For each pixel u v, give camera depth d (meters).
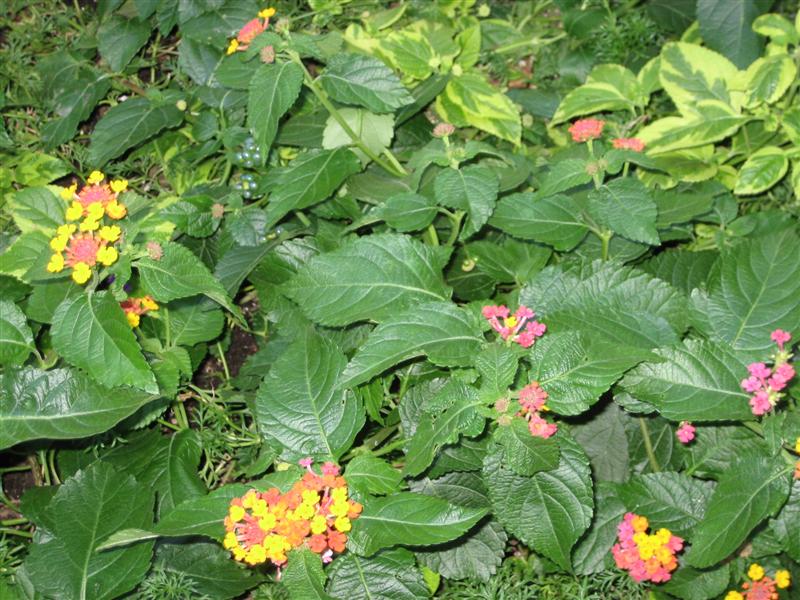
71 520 0.47
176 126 0.66
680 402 0.45
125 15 0.71
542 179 0.57
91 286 0.45
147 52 0.72
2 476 0.55
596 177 0.50
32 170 0.64
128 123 0.63
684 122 0.63
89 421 0.46
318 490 0.42
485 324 0.45
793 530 0.44
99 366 0.44
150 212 0.57
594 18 0.72
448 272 0.58
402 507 0.43
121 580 0.46
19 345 0.48
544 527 0.44
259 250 0.57
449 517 0.43
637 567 0.44
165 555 0.49
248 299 0.63
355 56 0.54
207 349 0.60
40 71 0.68
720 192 0.60
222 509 0.43
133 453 0.52
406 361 0.52
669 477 0.47
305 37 0.52
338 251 0.49
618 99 0.65
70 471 0.52
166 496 0.50
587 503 0.44
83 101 0.66
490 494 0.44
